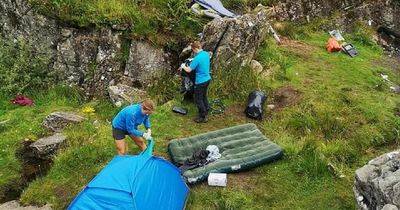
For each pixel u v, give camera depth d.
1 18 12.45
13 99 11.59
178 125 10.00
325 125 9.97
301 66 12.77
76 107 11.48
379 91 11.88
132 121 7.95
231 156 8.67
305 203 7.82
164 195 7.20
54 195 8.15
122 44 11.89
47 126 10.25
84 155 8.95
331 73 12.59
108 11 11.89
